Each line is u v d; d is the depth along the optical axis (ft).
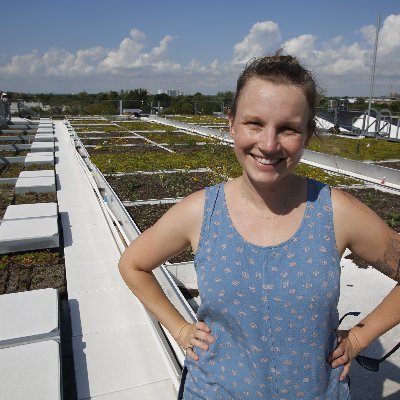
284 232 4.34
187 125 62.69
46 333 9.09
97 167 29.14
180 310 9.73
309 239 4.28
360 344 4.79
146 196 22.58
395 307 4.76
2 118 63.72
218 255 4.39
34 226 16.11
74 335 10.82
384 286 13.62
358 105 85.71
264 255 4.25
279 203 4.41
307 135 4.42
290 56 4.42
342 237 4.43
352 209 4.42
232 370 4.57
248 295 4.24
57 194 24.29
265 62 4.25
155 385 9.12
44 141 45.06
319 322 4.23
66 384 9.24
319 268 4.18
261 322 4.26
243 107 4.21
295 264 4.20
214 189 4.75
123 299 12.59
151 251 5.04
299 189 4.54
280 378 4.38
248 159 4.29
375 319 4.82
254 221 4.42
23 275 13.94
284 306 4.17
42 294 10.82
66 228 18.72
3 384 7.66
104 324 11.32
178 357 9.36
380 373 9.55
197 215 4.68
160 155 35.96
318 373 4.42
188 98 107.24
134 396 8.82
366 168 29.30
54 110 95.40
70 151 40.32
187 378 5.04
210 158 33.94
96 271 14.44
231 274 4.29
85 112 96.37
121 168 29.30
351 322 11.62
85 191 24.97
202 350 4.79
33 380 7.79
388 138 52.06
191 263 14.02
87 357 9.98
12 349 8.68
